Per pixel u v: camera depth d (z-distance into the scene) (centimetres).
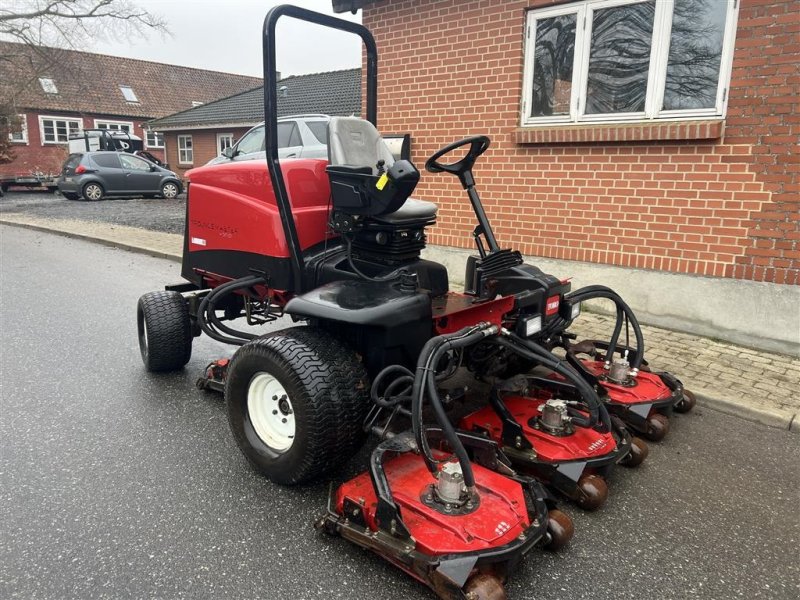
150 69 3512
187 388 401
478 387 405
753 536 255
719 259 497
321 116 953
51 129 3083
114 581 220
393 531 212
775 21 445
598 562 237
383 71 679
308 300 271
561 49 562
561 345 361
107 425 345
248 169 354
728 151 480
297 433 261
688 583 226
